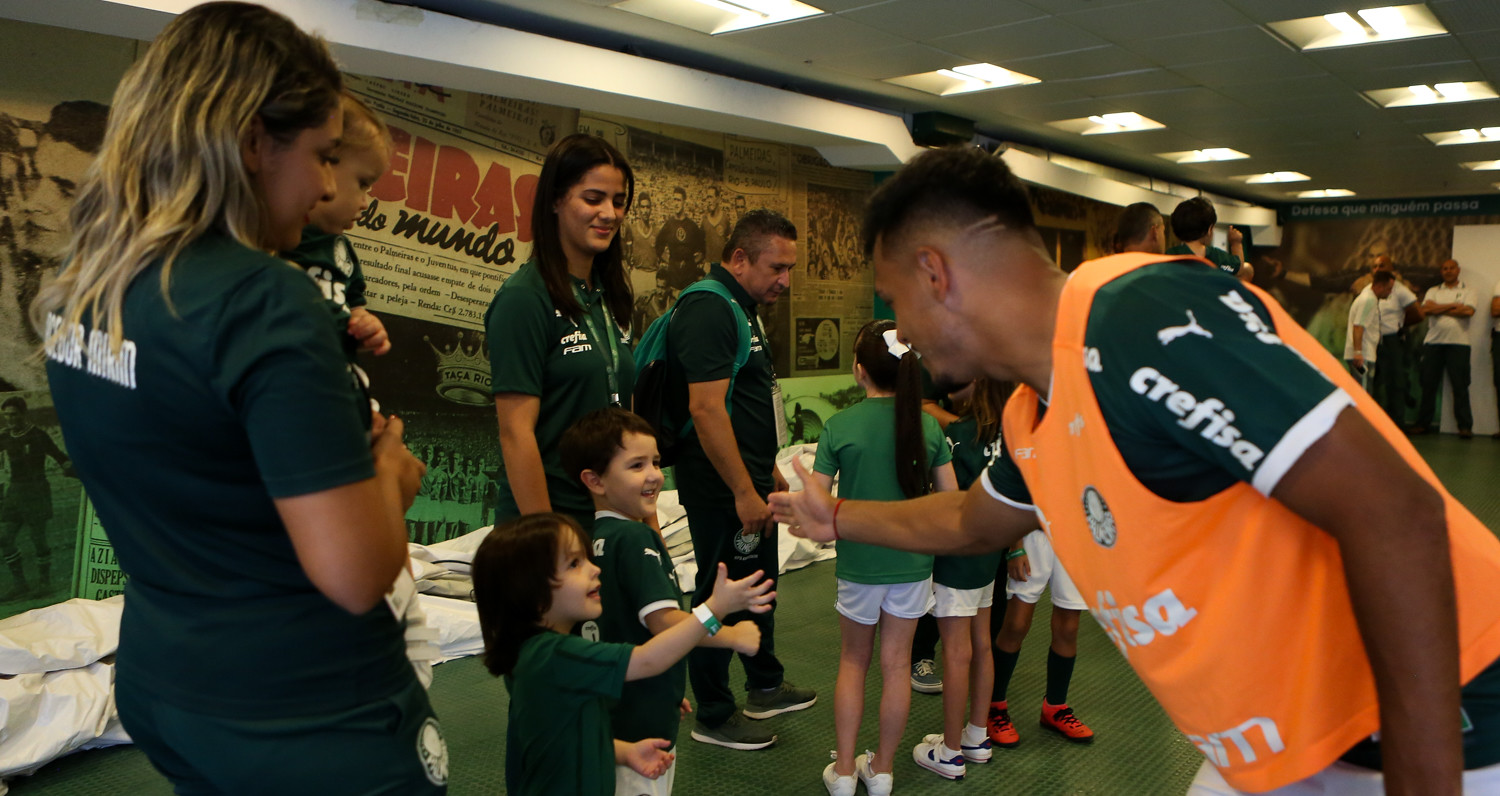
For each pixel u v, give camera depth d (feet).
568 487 6.69
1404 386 37.29
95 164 3.00
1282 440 2.45
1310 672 2.91
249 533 2.99
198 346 2.74
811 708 10.45
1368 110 22.80
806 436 23.93
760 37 16.78
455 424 16.34
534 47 14.85
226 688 3.00
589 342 6.80
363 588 2.91
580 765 5.28
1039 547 9.36
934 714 10.29
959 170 3.20
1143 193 32.83
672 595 6.11
